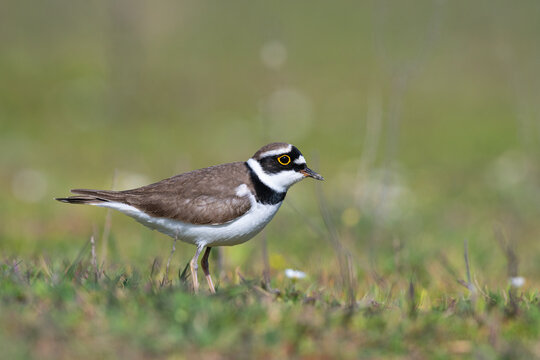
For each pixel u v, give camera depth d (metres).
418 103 27.31
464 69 30.14
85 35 32.00
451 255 11.81
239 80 28.72
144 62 28.22
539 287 10.45
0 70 27.67
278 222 13.73
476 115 26.16
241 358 6.07
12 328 6.15
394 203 14.48
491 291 8.53
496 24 21.33
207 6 35.44
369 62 30.27
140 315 6.52
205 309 6.57
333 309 7.25
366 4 36.22
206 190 8.47
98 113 25.06
